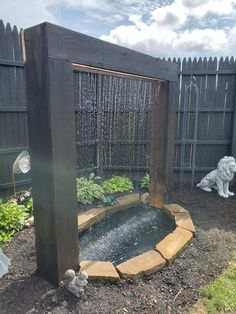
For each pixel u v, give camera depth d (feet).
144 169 16.79
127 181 15.83
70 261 6.96
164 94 11.39
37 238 6.95
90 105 14.70
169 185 12.46
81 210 12.18
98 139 15.55
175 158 17.37
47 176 6.27
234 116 16.51
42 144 6.20
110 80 14.79
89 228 10.79
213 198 14.69
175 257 8.32
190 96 16.60
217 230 10.53
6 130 12.95
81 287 6.30
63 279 6.60
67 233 6.76
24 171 12.16
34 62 5.88
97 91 14.75
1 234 9.29
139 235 10.46
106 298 6.45
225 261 8.36
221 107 16.71
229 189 16.47
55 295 6.31
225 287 7.07
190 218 11.05
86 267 7.31
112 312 6.04
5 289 6.55
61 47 5.85
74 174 6.72
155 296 6.69
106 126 15.52
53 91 5.83
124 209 12.84
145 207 13.03
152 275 7.50
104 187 14.83
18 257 8.09
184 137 17.11
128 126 15.94
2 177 13.16
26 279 6.98
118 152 16.30
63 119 6.19
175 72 11.36
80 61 6.41
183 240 9.11
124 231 10.78
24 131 13.57
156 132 12.01
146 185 15.72
